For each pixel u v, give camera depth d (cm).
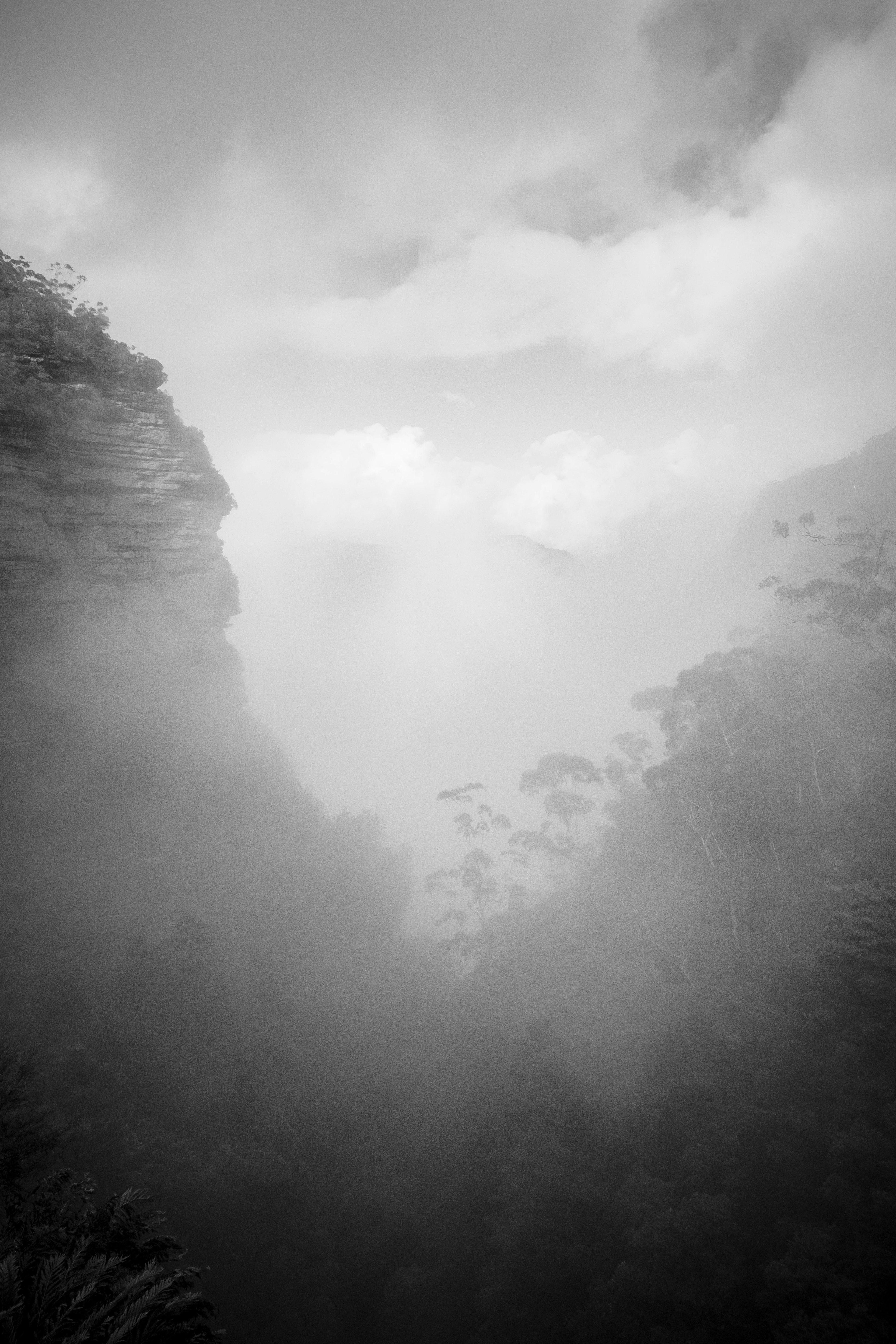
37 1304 651
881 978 2688
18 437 4881
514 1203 2897
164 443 6122
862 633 4928
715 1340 2045
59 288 5662
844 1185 2133
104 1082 2688
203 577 6756
